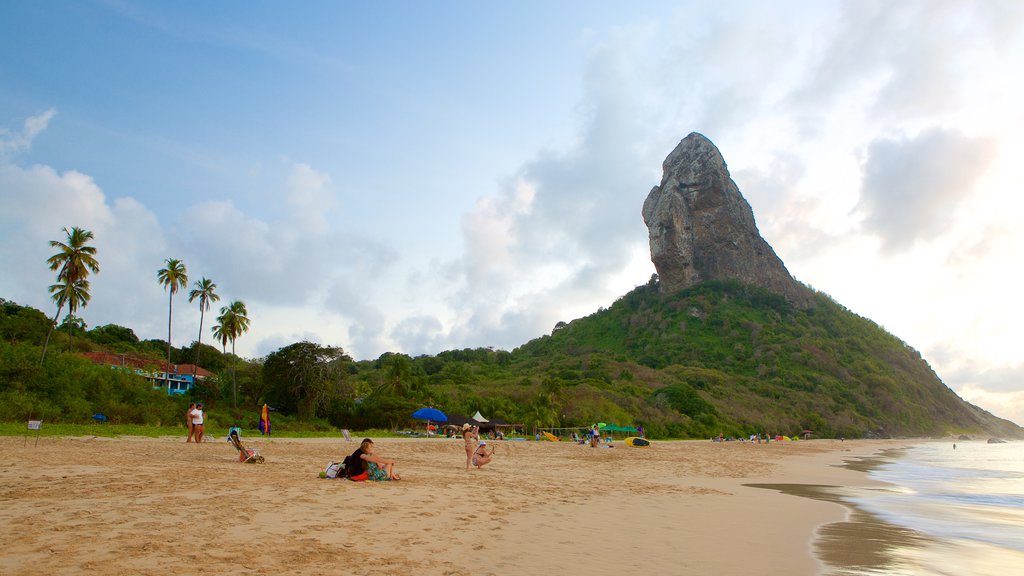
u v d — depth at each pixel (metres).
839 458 54.72
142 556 6.12
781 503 15.96
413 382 74.38
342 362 56.97
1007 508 17.91
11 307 67.50
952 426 180.88
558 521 10.45
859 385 167.12
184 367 74.06
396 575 6.21
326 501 10.51
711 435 97.50
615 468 27.11
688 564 7.85
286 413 55.09
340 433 47.25
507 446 43.28
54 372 41.97
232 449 23.50
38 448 19.30
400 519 9.38
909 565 8.83
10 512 8.01
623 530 10.02
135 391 46.34
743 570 7.79
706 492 17.56
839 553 9.48
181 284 64.50
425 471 18.98
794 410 135.38
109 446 21.92
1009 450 93.88
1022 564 9.48
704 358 169.00
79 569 5.53
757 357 168.12
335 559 6.62
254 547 6.84
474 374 118.75
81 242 50.62
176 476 12.88
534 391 91.81
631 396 104.75
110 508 8.55
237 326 59.56
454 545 7.87
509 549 7.92
